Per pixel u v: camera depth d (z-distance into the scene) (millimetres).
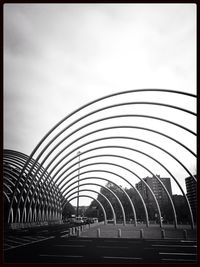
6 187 52469
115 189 124312
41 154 41156
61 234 27062
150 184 140750
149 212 99312
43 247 15812
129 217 110000
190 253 13414
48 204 61625
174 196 127438
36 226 49469
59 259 11547
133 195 118688
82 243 17891
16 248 15531
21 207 53344
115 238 21609
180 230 35156
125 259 11602
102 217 121188
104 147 46156
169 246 16203
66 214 113875
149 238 21812
